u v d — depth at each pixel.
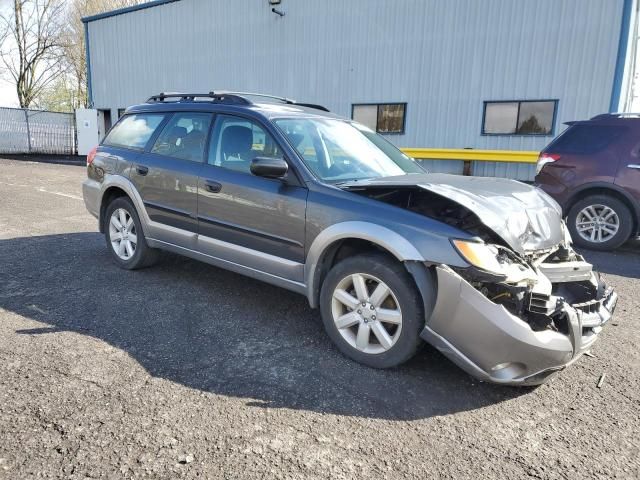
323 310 3.33
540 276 2.88
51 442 2.25
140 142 4.81
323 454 2.27
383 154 4.31
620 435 2.52
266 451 2.27
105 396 2.65
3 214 7.83
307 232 3.38
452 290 2.75
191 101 4.59
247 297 4.30
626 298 4.76
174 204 4.32
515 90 13.16
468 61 13.72
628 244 7.36
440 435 2.46
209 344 3.36
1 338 3.28
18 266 4.98
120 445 2.26
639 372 3.22
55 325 3.54
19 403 2.54
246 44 17.97
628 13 11.52
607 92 12.02
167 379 2.86
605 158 6.58
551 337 2.70
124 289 4.39
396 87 14.98
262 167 3.35
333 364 3.15
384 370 3.10
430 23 14.13
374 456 2.28
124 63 22.03
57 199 9.52
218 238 4.02
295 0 16.50
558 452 2.37
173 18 19.86
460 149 13.85
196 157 4.23
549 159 7.02
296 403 2.68
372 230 3.02
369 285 3.15
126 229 4.92
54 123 23.59
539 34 12.65
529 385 2.86
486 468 2.23
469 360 2.79
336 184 3.44
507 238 2.85
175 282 4.64
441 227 2.88
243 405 2.64
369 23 15.17
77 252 5.61
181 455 2.21
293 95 17.12
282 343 3.43
